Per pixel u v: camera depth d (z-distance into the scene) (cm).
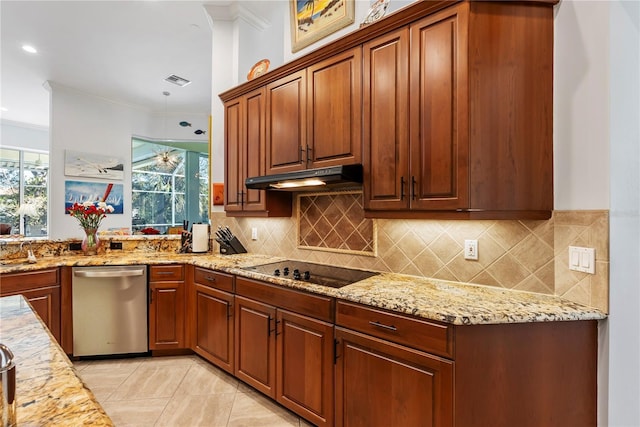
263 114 267
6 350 64
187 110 640
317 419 187
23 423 62
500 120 158
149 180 683
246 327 232
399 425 152
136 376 256
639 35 140
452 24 163
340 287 185
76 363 277
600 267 137
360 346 168
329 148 220
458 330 135
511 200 159
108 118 574
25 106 609
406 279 204
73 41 391
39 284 260
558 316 135
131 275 279
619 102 136
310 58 229
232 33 348
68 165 525
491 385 136
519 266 171
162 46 405
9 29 365
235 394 232
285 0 317
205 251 333
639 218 141
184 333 289
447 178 164
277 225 298
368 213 199
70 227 525
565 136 154
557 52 157
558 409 138
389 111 188
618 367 137
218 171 350
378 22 189
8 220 698
